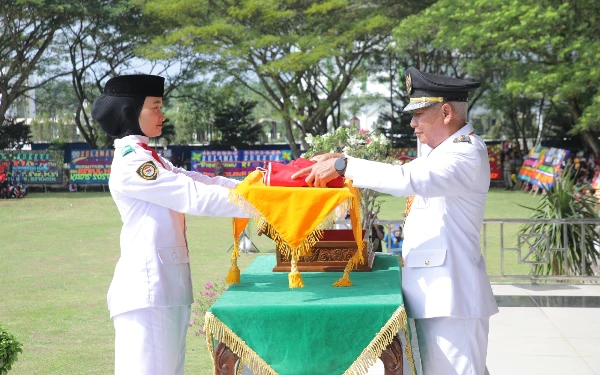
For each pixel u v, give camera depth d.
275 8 25.25
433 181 2.86
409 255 3.02
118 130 3.13
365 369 2.74
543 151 23.86
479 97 30.73
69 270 9.94
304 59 24.48
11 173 27.23
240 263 10.35
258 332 2.76
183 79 30.58
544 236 7.44
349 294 2.93
